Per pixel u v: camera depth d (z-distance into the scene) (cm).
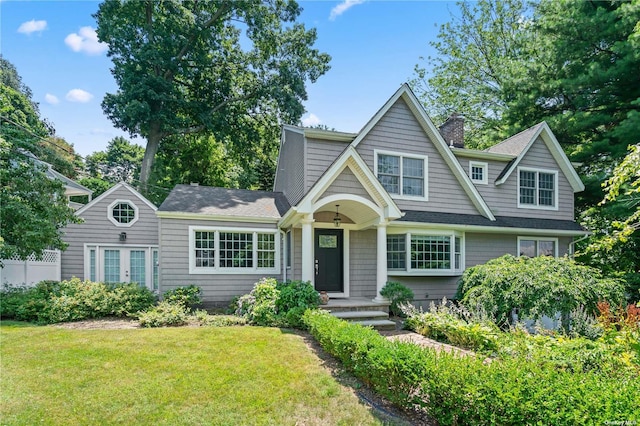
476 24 2612
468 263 1340
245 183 2809
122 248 1600
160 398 475
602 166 1719
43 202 1166
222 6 2350
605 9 1481
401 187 1297
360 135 1240
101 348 674
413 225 1211
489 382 360
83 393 488
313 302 919
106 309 972
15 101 2719
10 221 1119
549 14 1711
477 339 668
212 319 929
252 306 956
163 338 744
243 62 2583
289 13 2498
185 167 2680
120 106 2100
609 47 1512
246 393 493
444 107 2791
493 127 2414
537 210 1505
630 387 331
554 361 464
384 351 482
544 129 1518
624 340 492
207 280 1149
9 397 475
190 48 2366
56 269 1447
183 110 2439
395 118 1314
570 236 1502
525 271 822
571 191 1566
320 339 688
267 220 1216
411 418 436
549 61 1658
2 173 1098
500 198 1462
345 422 425
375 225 1122
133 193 1631
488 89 2370
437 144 1348
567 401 311
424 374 420
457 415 381
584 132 1655
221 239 1178
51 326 880
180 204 1206
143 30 2238
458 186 1374
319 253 1210
